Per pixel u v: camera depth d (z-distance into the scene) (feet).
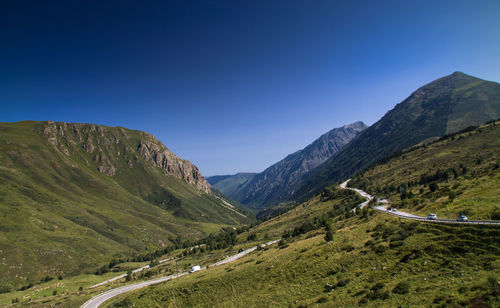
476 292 114.32
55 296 465.06
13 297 511.81
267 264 261.65
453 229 178.81
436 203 271.90
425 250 171.01
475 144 640.99
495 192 234.79
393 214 280.10
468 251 152.35
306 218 639.76
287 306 172.45
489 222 174.60
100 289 458.91
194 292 259.39
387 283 153.38
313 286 187.32
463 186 298.15
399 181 618.85
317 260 223.92
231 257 482.28
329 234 258.57
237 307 200.85
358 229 266.36
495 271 126.52
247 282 240.53
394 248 189.67
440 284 132.98
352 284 168.45
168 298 264.93
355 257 201.46
